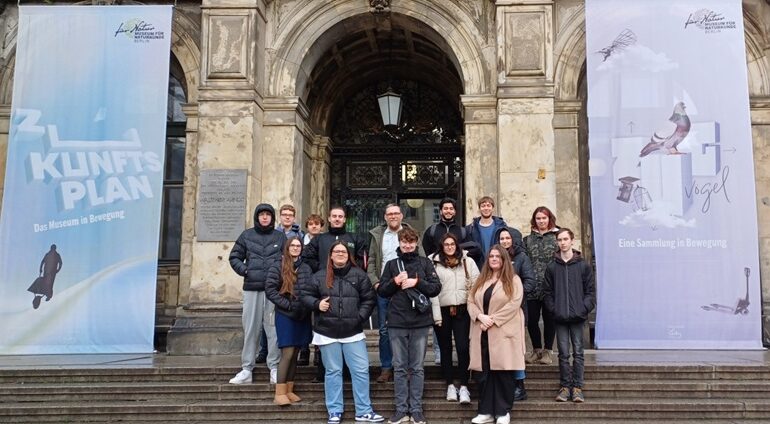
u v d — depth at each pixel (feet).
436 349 26.86
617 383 24.22
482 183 36.24
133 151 33.81
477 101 36.65
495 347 21.25
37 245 33.14
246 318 25.05
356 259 25.02
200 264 34.17
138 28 34.60
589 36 33.65
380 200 47.09
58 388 24.57
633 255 32.30
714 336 31.65
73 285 32.89
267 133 37.35
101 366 26.73
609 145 32.99
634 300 32.07
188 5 40.22
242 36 35.96
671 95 32.99
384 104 41.83
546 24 35.12
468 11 37.65
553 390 24.29
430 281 21.85
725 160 32.48
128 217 33.40
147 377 25.85
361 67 46.09
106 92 34.22
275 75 37.81
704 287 31.91
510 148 34.35
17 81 34.30
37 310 32.71
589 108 33.30
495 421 21.45
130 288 32.94
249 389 24.45
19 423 23.24
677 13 33.32
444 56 42.75
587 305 23.00
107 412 23.31
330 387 22.20
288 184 36.96
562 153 37.22
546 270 23.80
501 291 21.56
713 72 32.94
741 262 31.94
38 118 34.01
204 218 34.55
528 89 34.68
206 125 35.32
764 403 22.79
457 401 23.30
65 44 34.53
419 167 47.44
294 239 23.20
